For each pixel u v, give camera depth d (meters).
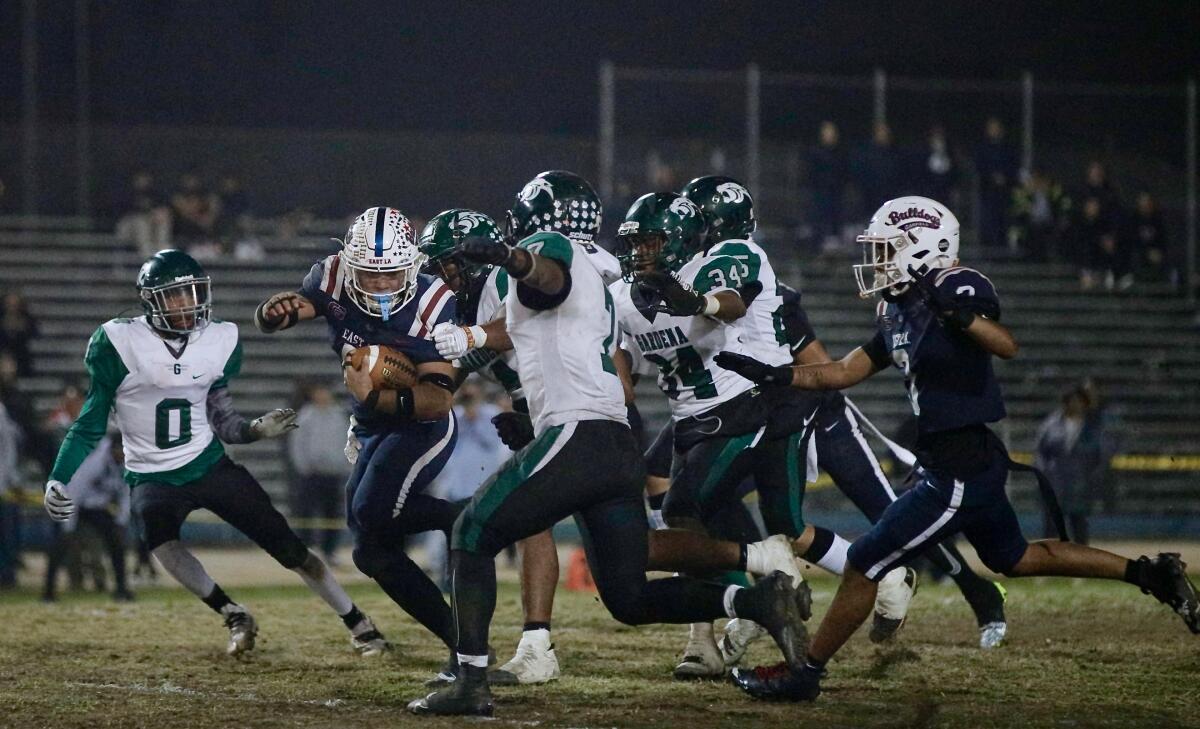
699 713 15.73
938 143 56.03
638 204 17.92
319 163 61.66
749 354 18.30
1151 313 58.09
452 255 14.59
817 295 56.50
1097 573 16.14
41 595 36.03
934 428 15.63
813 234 57.50
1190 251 59.06
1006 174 58.47
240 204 58.56
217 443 19.59
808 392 18.70
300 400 42.66
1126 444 51.75
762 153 59.50
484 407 38.62
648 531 15.57
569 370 15.14
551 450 15.06
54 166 61.25
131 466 19.45
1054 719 15.38
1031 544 16.27
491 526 15.20
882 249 15.78
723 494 18.47
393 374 17.08
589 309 15.23
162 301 18.80
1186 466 49.72
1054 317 57.62
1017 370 56.12
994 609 20.69
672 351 18.30
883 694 16.92
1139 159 61.12
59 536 34.44
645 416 52.44
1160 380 56.44
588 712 15.78
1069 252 58.53
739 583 17.16
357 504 18.05
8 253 56.88
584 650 20.41
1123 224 58.16
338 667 18.97
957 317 15.03
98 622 23.77
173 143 61.88
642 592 15.38
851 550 16.08
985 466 15.58
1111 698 16.61
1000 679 17.91
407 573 18.17
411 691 17.08
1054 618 23.62
